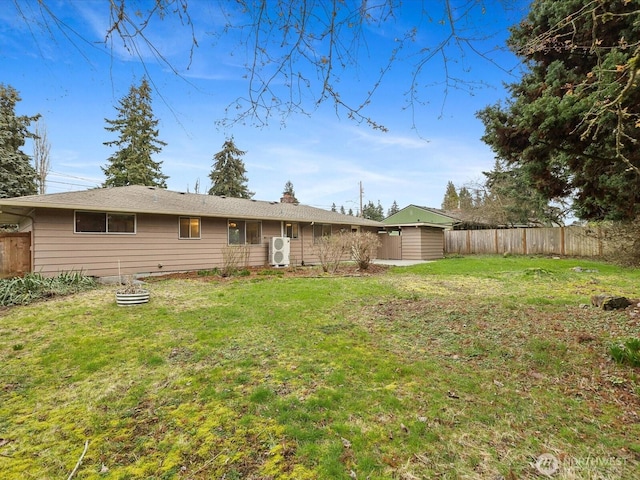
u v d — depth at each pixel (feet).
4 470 6.66
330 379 10.48
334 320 17.19
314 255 51.11
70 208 28.68
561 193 19.13
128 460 6.95
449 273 36.40
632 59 7.37
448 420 8.26
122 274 33.06
